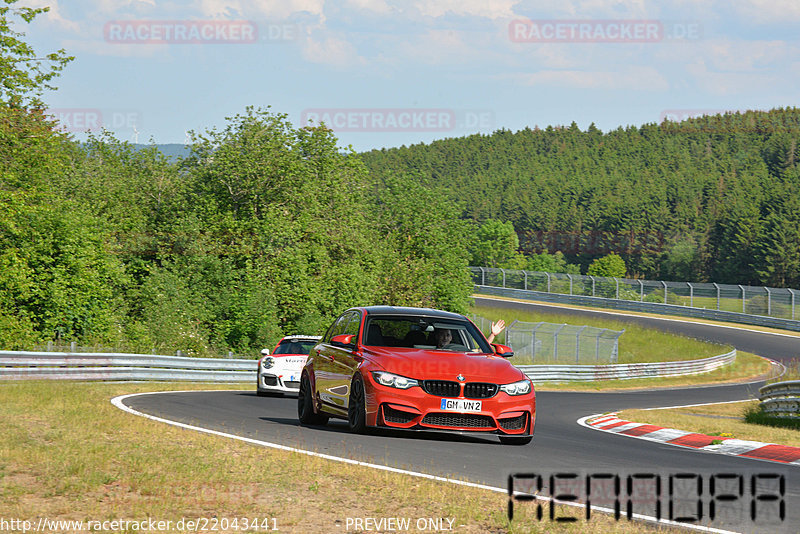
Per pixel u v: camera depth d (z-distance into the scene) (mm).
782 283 136500
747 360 50281
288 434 9766
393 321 10539
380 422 9414
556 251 181750
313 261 45250
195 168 48281
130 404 12578
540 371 35531
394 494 6406
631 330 61375
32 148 34406
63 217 34688
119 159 51562
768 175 197125
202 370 24078
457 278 55188
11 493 5797
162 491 6137
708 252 157125
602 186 197750
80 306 33781
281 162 45406
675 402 27438
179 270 43344
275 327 41125
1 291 31984
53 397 12023
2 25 33250
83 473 6488
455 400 9383
